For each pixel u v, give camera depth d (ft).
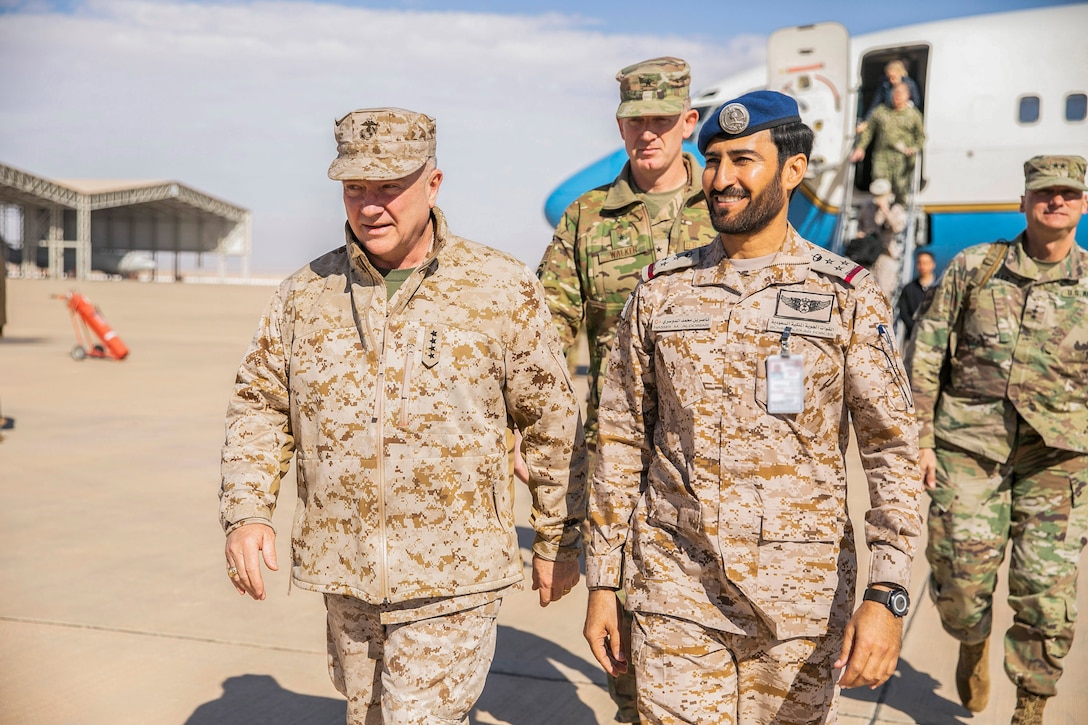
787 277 7.19
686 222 10.85
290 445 8.32
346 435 7.56
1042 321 11.31
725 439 7.18
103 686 12.53
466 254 7.88
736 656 7.38
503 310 7.75
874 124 36.86
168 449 29.07
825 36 37.76
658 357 7.48
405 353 7.54
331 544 7.68
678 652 7.35
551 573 8.18
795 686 7.16
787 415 7.06
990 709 12.77
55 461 26.89
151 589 16.42
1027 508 11.50
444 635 7.56
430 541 7.52
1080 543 11.27
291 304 7.97
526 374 7.88
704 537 7.20
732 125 7.02
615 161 38.86
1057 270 11.39
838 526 7.20
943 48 40.01
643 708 7.51
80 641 14.06
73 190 257.14
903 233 36.76
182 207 303.89
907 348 12.31
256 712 11.90
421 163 7.38
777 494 7.11
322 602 16.05
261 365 8.07
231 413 8.12
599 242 11.02
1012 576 11.41
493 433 7.80
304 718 11.77
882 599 6.65
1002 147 39.32
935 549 11.91
